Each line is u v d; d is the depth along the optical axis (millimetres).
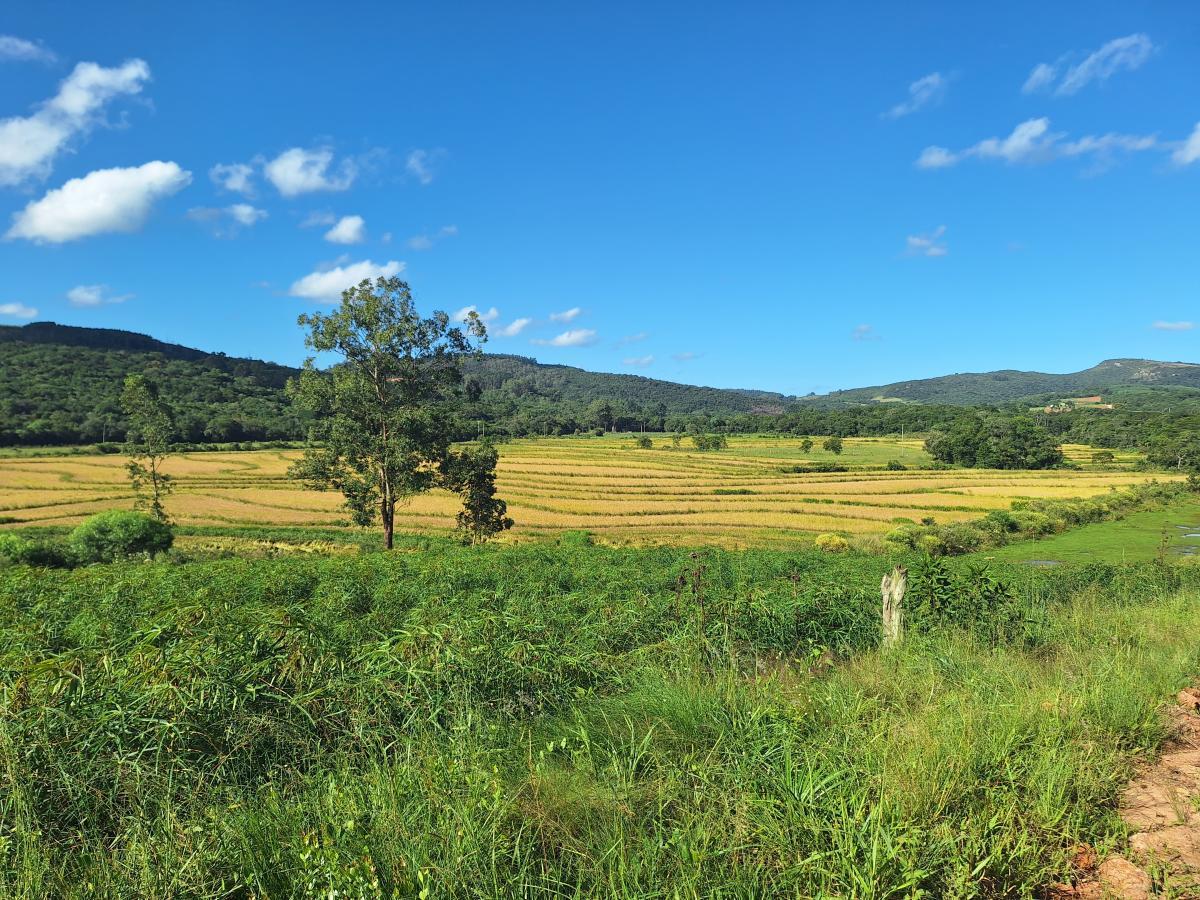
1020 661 6848
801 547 48656
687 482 88000
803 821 3334
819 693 5242
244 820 3570
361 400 33438
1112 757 4293
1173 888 3018
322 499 71562
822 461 114000
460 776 3752
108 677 4926
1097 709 4914
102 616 10789
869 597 10414
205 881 3186
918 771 3766
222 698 4773
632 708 5074
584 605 10281
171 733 4328
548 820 3588
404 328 32812
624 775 3910
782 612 9031
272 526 56875
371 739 4664
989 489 78812
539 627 7434
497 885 2990
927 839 3225
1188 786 4148
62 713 4227
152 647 5582
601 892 3021
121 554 37719
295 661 5375
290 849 3303
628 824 3508
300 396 33438
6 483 75250
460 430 35812
